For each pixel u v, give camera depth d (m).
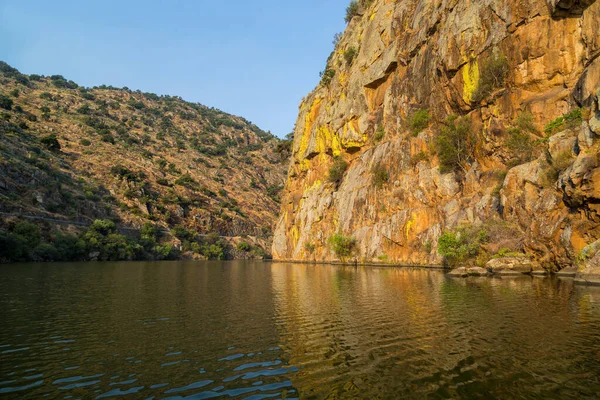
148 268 63.56
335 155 86.38
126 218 122.56
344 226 72.50
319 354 12.48
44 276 41.25
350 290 28.70
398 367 11.01
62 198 104.50
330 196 82.00
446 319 16.72
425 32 60.34
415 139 58.44
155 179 157.88
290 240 103.62
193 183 176.00
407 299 22.97
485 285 28.02
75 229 95.81
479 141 48.16
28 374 10.95
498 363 10.93
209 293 28.42
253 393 9.48
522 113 41.28
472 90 48.91
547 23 40.88
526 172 36.88
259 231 172.12
